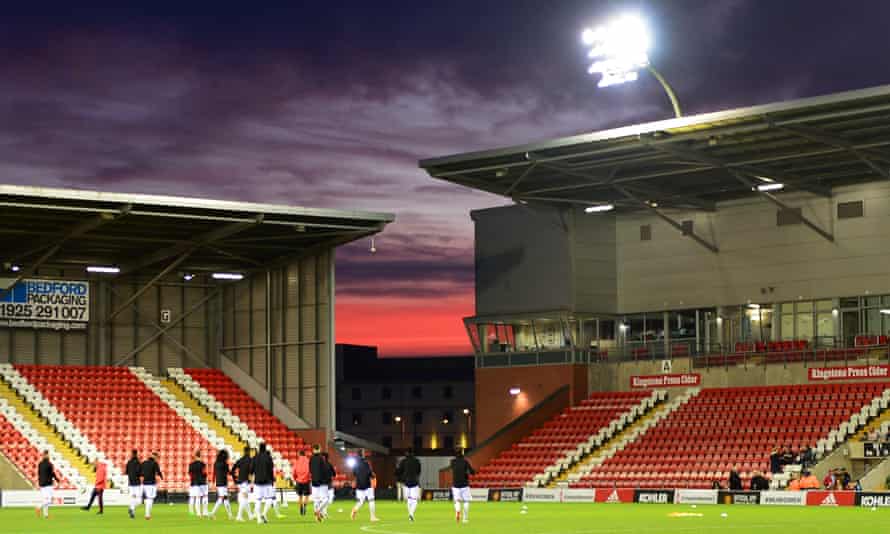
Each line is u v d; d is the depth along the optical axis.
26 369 66.06
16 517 45.72
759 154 55.94
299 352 68.69
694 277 66.81
